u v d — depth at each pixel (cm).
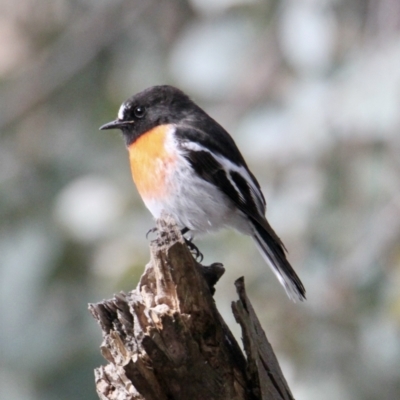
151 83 1435
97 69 1512
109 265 1218
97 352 1230
